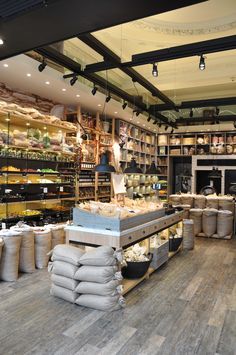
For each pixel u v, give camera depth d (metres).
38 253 4.62
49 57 4.45
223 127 9.78
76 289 3.36
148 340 2.71
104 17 2.65
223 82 7.13
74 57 6.09
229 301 3.62
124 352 2.51
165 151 11.16
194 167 10.60
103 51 4.23
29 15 2.63
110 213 3.89
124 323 3.01
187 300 3.62
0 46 3.26
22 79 5.23
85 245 3.89
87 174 7.36
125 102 7.39
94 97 6.39
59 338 2.70
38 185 5.77
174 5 2.45
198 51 4.16
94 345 2.60
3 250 4.03
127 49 6.20
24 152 5.48
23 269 4.40
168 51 4.32
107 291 3.24
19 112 5.14
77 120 6.92
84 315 3.15
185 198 8.56
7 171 5.17
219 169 10.22
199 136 10.73
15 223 5.23
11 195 5.25
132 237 3.94
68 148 6.45
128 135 9.16
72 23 2.75
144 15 2.62
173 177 11.54
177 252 5.89
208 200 8.30
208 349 2.60
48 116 5.79
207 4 4.66
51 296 3.62
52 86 5.63
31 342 2.63
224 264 5.14
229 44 3.96
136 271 3.97
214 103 7.36
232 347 2.64
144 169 10.39
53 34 2.98
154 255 4.59
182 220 6.28
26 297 3.58
